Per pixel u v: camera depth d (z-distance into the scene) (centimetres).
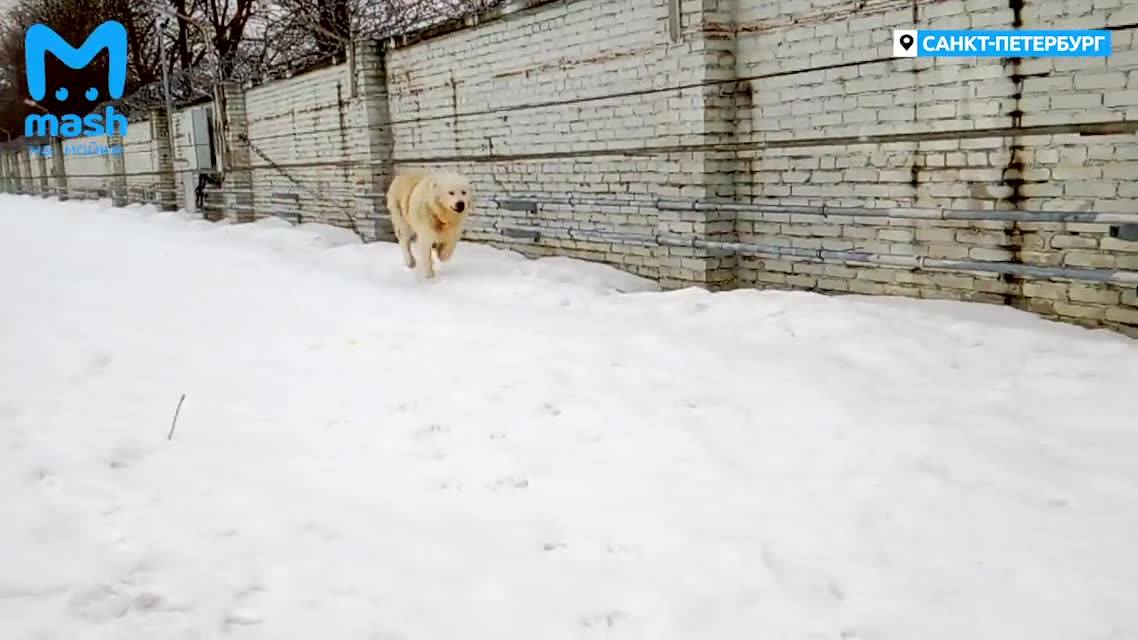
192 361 566
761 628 255
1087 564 276
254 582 286
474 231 1041
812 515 318
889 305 569
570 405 443
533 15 879
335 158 1332
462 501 342
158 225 1725
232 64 1711
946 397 418
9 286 897
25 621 265
